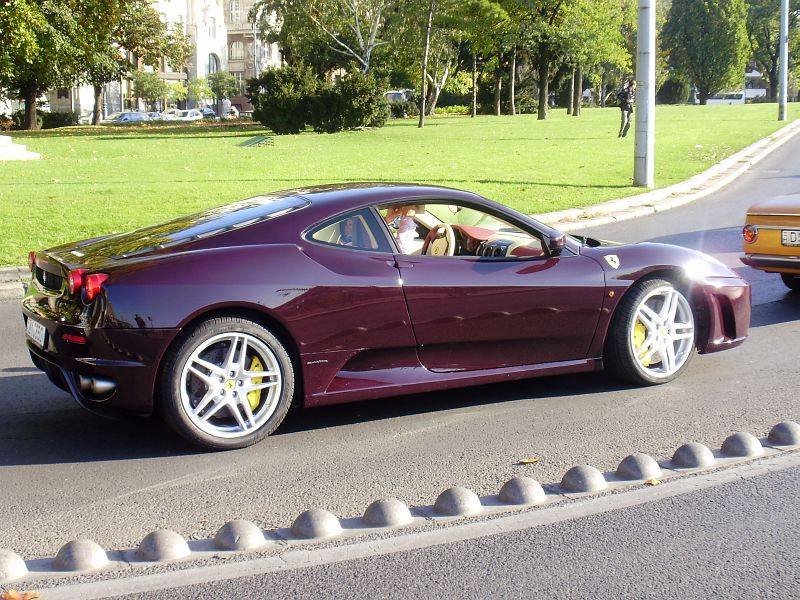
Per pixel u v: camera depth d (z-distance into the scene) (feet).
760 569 11.57
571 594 10.95
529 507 13.61
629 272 19.27
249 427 16.38
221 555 12.09
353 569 11.66
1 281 32.24
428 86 223.51
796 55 358.02
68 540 12.76
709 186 60.75
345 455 16.12
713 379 20.51
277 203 18.07
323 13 179.83
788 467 15.05
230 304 15.85
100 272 15.78
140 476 15.23
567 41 171.42
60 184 59.88
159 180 62.54
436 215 18.45
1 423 18.15
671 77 333.21
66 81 190.60
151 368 15.51
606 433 17.04
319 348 16.74
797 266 27.12
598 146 96.78
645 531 12.73
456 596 10.93
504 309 18.10
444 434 17.17
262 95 136.56
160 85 297.33
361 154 88.53
